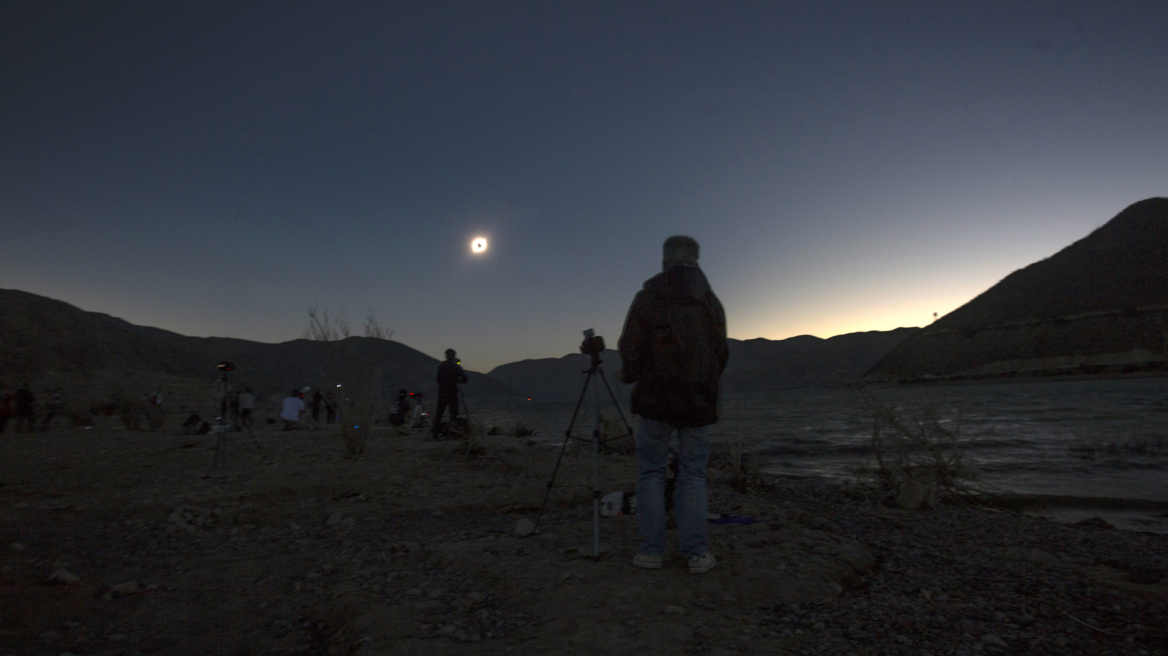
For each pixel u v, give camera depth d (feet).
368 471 24.21
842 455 37.68
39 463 27.81
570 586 10.07
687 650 7.69
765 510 18.12
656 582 10.19
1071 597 10.26
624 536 13.75
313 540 15.44
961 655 7.82
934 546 14.24
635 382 11.17
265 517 17.63
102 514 17.57
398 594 10.50
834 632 8.48
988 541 15.02
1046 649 8.11
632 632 8.24
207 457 28.96
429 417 57.21
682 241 11.09
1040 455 34.83
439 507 18.56
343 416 29.45
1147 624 8.98
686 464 10.91
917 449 24.61
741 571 10.64
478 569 11.38
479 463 26.94
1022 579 11.33
